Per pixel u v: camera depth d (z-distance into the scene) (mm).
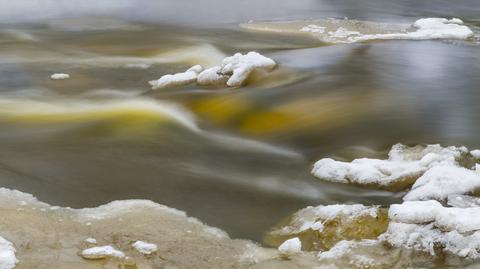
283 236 6066
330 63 13203
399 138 8828
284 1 27328
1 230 5828
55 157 8258
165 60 15258
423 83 11789
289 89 11117
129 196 7016
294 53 14523
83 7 25094
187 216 6512
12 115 10445
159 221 6293
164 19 22328
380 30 19672
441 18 21453
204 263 5469
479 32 19094
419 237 5676
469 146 8508
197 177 7668
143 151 8578
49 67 14430
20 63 14812
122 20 22031
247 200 7008
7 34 18812
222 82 11906
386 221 6066
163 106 10836
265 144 9000
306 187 7367
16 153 8391
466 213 5844
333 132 9172
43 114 10539
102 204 6750
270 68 12438
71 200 6836
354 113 9797
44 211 6375
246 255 5648
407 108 10070
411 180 7125
